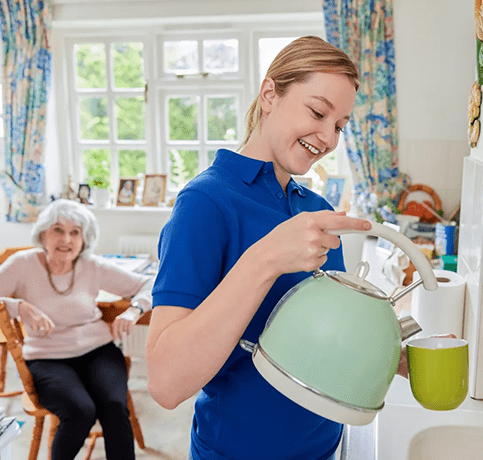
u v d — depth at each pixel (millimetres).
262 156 855
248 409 810
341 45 3020
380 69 3016
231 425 826
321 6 3109
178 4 3234
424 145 3098
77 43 3592
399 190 3137
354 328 589
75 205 2195
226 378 817
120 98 3660
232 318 579
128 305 2387
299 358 589
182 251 695
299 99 756
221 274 771
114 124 3693
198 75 3482
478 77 1362
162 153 3689
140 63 3588
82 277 2215
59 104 3662
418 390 761
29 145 3451
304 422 835
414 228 2916
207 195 746
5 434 1229
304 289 640
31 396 1945
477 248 1207
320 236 547
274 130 801
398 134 3117
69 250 2131
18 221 3570
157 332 657
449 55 2988
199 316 589
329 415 583
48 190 3625
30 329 2123
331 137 767
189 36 3492
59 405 1887
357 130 3080
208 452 859
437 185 3123
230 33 3445
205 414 865
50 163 3627
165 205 3588
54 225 2107
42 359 2084
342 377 582
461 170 3088
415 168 3131
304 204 941
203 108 3580
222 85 3486
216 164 851
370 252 2764
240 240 766
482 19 1248
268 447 829
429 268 586
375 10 2961
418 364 754
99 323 2252
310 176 3451
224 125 3611
